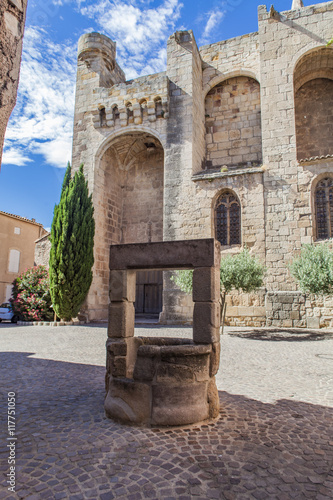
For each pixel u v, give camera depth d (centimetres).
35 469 298
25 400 500
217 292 456
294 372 686
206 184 1744
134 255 465
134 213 2283
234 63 1997
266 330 1388
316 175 1555
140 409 402
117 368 434
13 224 3459
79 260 1720
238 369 714
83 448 340
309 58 1738
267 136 1667
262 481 283
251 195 1644
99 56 2161
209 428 395
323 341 1096
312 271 1183
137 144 2212
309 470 302
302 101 1928
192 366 415
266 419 426
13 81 188
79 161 2078
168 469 300
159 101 1923
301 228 1539
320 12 1695
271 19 1777
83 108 2134
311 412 454
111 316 460
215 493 265
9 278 3375
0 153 178
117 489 269
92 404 482
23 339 1177
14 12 188
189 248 447
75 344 1059
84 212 1784
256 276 1257
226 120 2039
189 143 1817
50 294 1781
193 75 1894
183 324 1642
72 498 256
